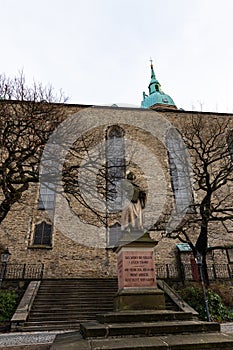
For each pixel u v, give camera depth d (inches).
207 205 722.2
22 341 346.3
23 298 570.9
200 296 570.6
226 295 617.9
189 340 194.5
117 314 243.8
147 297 282.0
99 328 213.0
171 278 761.0
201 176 790.5
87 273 854.5
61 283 705.6
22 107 637.3
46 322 476.1
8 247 861.2
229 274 846.5
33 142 614.5
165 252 900.0
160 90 1782.7
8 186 549.6
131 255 310.2
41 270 837.8
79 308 545.3
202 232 703.1
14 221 909.8
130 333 211.8
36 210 948.0
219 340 193.3
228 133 1100.5
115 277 840.9
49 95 697.0
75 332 257.3
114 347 180.1
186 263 856.3
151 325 219.1
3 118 613.9
